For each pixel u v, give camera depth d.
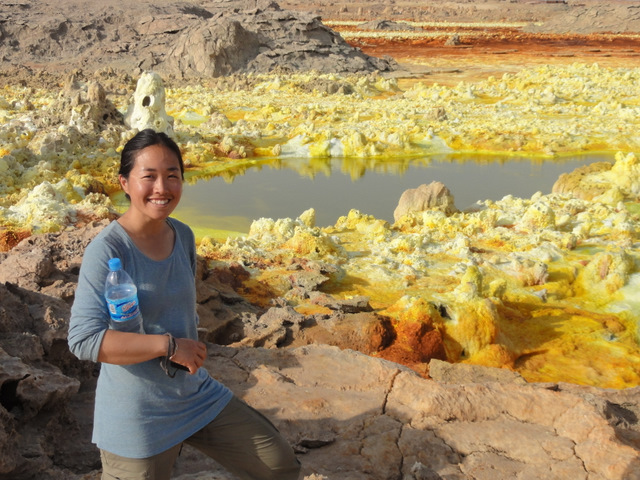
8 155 16.88
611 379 8.52
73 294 6.89
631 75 39.50
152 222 2.87
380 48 60.59
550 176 20.16
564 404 4.62
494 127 25.88
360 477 4.04
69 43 43.97
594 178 17.81
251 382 5.22
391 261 11.77
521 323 9.73
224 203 16.86
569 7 108.44
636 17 78.88
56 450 4.10
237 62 40.59
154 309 2.87
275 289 10.19
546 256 11.88
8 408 4.14
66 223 12.16
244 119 27.97
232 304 9.25
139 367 2.85
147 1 54.25
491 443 4.30
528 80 38.72
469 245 12.66
